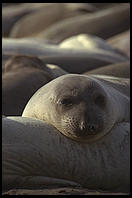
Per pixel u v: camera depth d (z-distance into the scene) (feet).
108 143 82.79
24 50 173.68
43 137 79.25
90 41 207.72
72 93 82.79
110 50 210.18
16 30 287.07
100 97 82.94
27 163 77.36
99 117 80.23
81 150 80.64
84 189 74.02
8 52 170.30
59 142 80.02
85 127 78.69
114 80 106.11
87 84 83.82
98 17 266.98
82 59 160.56
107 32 258.78
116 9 274.77
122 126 86.33
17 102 106.83
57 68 129.49
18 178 77.15
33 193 69.10
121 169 81.66
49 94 84.99
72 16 288.30
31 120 81.30
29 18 292.40
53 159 78.69
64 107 82.07
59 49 179.93
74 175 80.33
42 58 157.48
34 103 87.40
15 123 79.46
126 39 226.99
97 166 80.79
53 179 78.18
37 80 112.57
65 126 80.59
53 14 291.58
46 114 84.07
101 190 80.38
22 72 116.06
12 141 77.15
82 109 80.69
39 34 268.00
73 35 256.52
